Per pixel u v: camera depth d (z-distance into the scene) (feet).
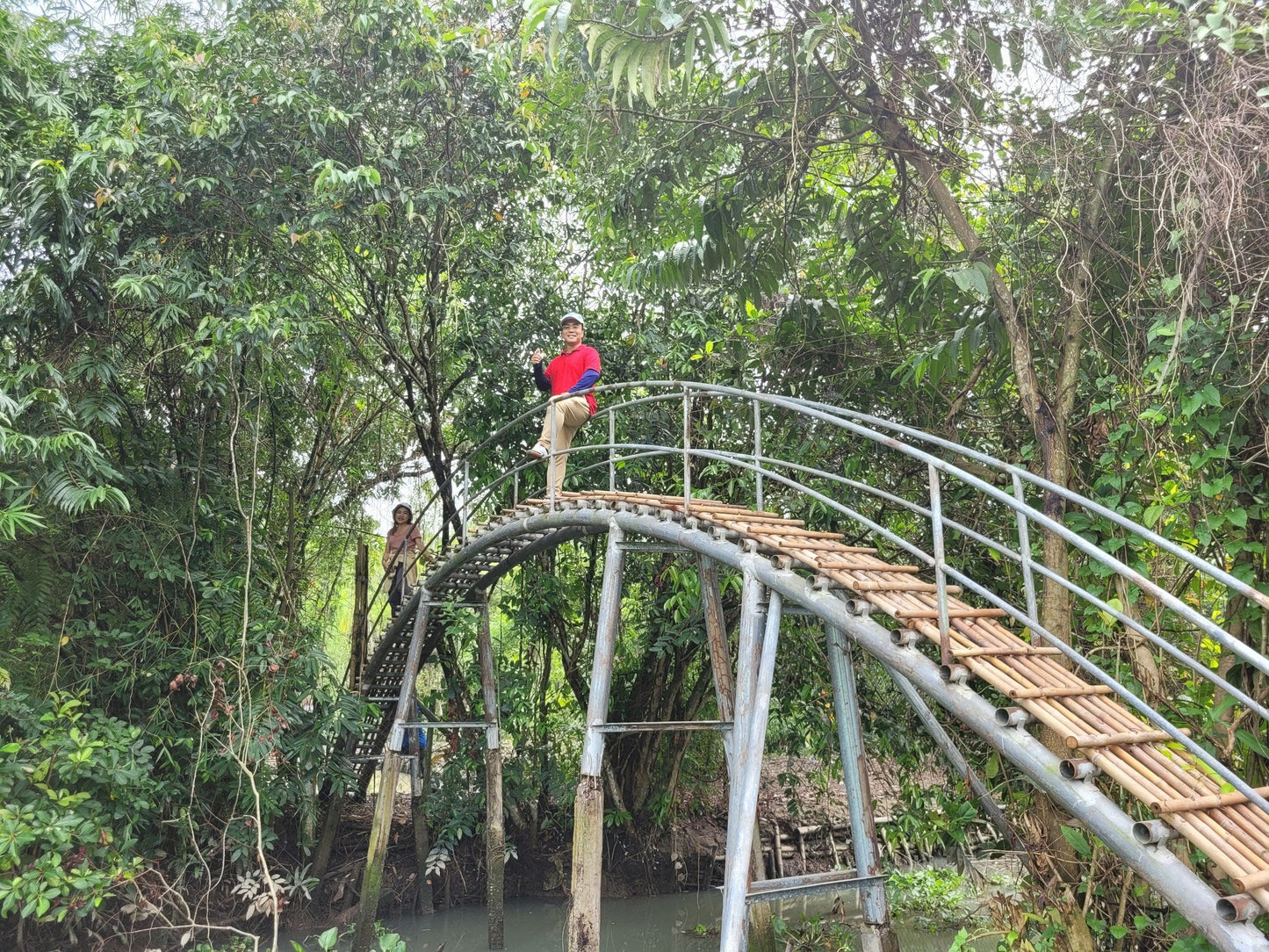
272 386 33.86
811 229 25.40
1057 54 16.78
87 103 26.66
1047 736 16.76
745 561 17.98
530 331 35.14
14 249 24.70
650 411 34.42
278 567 33.68
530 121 29.04
